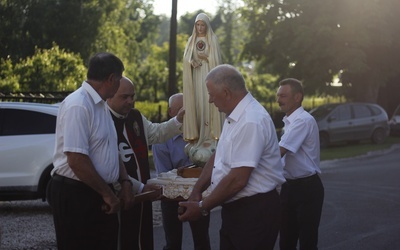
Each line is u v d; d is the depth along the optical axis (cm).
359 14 2759
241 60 3209
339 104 2673
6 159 1127
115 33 3925
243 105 476
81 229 488
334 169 1958
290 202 659
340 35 2778
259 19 3006
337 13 2803
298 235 673
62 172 488
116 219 507
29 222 1064
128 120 579
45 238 940
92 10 3638
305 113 653
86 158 472
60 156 487
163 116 2645
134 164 573
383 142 2741
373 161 2183
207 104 573
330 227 1045
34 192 1130
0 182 1126
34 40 3356
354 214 1166
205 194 532
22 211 1180
